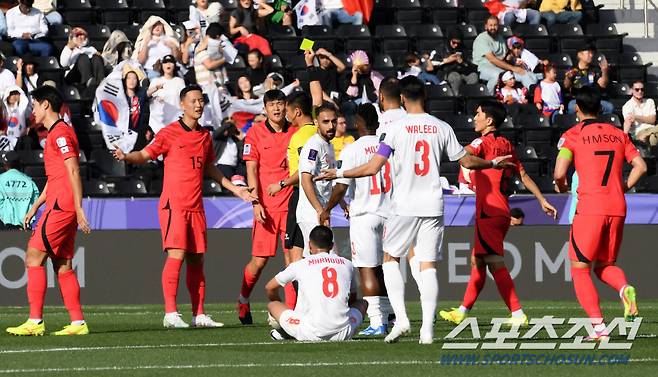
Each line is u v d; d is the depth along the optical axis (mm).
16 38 74938
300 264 36406
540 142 73688
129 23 80500
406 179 34688
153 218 58969
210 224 59125
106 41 76688
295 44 78938
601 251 36094
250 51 72500
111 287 58281
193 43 74688
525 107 75750
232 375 28453
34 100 39500
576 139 36125
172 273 42594
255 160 44531
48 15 78375
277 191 42344
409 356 32094
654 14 89750
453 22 84625
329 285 36156
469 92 76375
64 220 39406
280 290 59438
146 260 58594
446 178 67812
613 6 90625
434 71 77562
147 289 58531
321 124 40719
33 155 66625
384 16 84562
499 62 77688
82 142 70125
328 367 29812
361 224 39094
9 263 57625
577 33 85125
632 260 60531
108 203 58562
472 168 35656
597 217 35469
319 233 36625
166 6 82688
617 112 78438
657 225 60500
